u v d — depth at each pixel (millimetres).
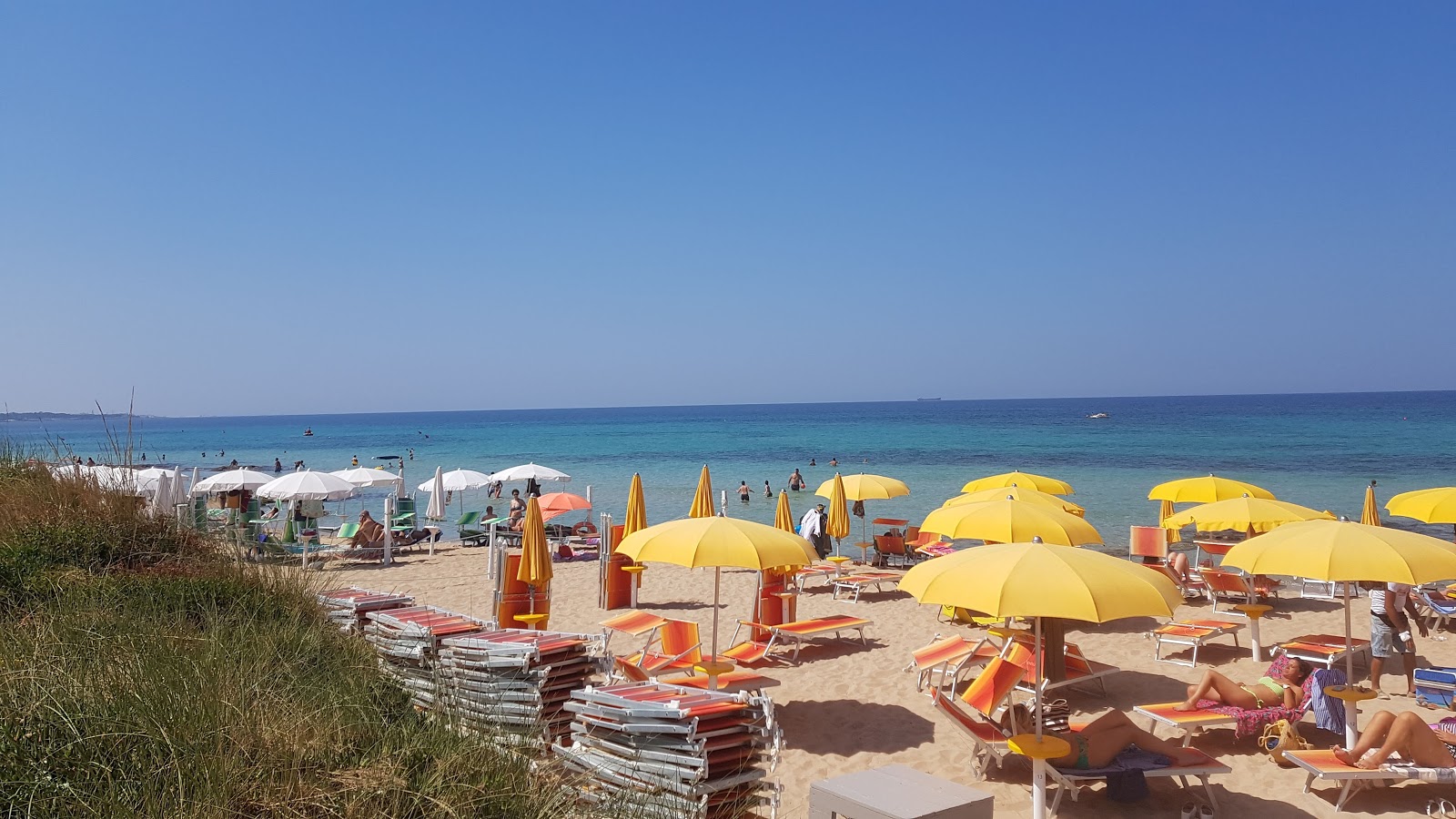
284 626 5602
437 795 3504
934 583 5047
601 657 5902
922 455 52250
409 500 20484
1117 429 77500
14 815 2973
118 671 3988
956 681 7676
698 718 4633
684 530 6520
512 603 9359
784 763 6391
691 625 8375
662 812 4273
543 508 17203
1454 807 5469
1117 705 7656
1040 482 13281
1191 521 10383
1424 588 11367
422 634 6008
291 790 3334
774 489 33281
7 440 8531
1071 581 4723
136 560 6770
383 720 4293
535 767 4258
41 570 6000
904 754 6516
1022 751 5129
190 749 3422
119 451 7828
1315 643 8547
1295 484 31484
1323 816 5402
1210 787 5828
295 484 17328
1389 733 5598
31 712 3486
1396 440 55781
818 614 11312
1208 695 6609
